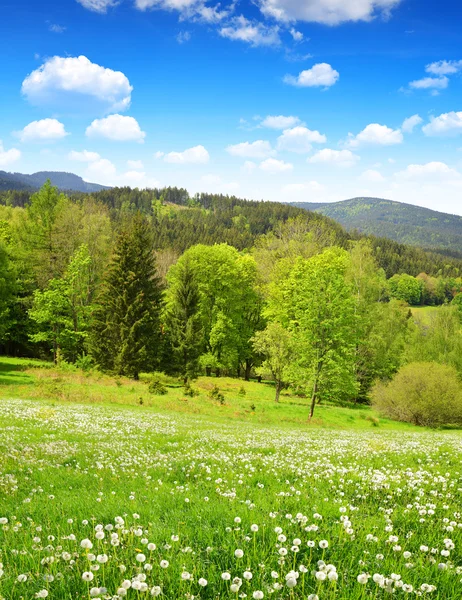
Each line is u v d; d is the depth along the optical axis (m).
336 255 67.06
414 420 46.75
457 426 47.72
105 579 4.06
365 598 3.81
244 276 68.69
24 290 62.97
